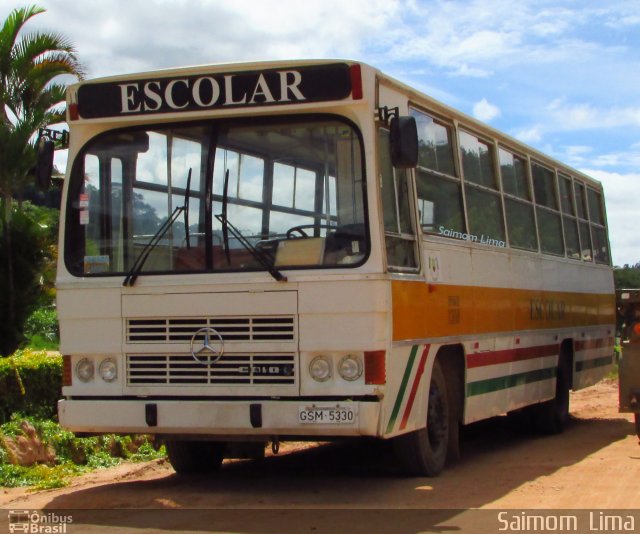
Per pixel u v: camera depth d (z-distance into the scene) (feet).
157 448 34.53
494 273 38.58
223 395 27.99
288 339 27.63
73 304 29.60
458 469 34.55
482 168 38.91
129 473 36.11
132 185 29.76
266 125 28.91
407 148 27.58
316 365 27.45
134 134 29.99
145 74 29.55
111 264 29.60
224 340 28.09
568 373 50.03
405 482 31.48
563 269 49.19
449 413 34.45
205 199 29.04
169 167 29.50
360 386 27.14
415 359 29.94
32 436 38.55
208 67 29.04
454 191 35.29
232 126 29.19
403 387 29.01
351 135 28.17
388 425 27.91
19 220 63.52
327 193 28.14
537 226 45.68
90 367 29.40
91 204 30.07
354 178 28.02
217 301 28.22
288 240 28.22
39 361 43.42
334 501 28.17
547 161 48.39
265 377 27.76
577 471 33.81
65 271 29.91
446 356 34.30
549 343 46.01
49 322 106.22
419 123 32.63
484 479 32.01
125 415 28.60
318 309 27.45
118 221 29.76
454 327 33.68
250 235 28.53
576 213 53.26
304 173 28.40
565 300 49.21
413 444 31.40
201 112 29.07
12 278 62.59
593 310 54.95
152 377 28.76
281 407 27.30
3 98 75.15
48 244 64.08
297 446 43.47
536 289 44.29
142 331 28.91
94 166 30.19
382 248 27.66
